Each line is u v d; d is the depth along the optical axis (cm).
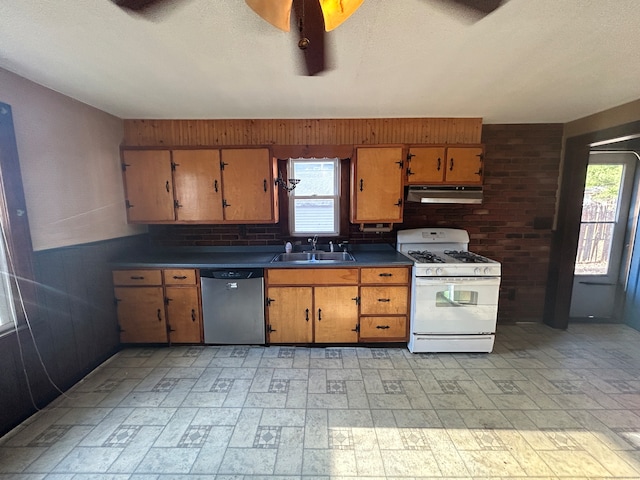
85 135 241
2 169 177
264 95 224
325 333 278
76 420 187
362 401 204
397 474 150
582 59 168
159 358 263
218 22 131
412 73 186
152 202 290
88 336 241
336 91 217
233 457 160
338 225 326
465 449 165
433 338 266
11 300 182
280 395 211
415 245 316
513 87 210
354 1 99
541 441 171
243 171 288
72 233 229
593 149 317
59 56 162
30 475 149
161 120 288
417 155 285
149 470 152
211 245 325
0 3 116
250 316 277
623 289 333
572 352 271
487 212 322
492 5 119
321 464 156
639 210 316
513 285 332
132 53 159
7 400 177
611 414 192
